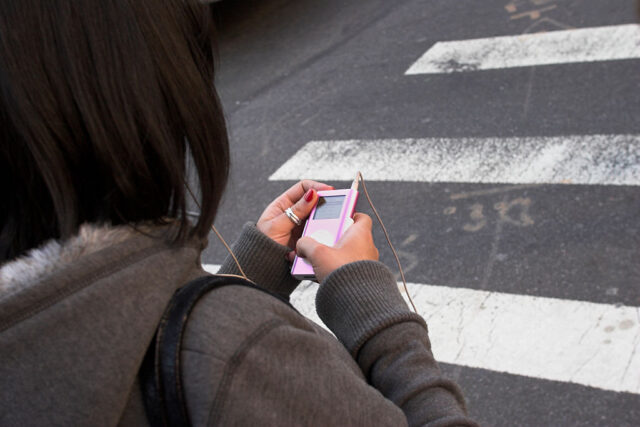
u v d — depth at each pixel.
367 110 5.07
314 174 4.42
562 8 5.88
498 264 3.28
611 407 2.47
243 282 0.77
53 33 0.66
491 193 3.78
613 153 3.86
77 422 0.64
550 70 4.93
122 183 0.70
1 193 0.72
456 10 6.50
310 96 5.54
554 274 3.14
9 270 0.70
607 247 3.22
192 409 0.67
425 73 5.39
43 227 0.73
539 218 3.51
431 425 0.90
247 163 4.75
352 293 1.01
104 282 0.68
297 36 6.90
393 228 3.71
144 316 0.68
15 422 0.64
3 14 0.65
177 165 0.73
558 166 3.87
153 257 0.72
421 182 4.04
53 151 0.68
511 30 5.74
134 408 0.69
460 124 4.57
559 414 2.50
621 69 4.71
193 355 0.67
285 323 0.73
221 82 6.20
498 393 2.62
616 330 2.76
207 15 0.78
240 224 4.12
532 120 4.39
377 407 0.77
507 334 2.86
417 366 0.97
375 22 6.77
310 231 1.35
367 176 4.24
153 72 0.71
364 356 0.99
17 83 0.65
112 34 0.68
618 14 5.50
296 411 0.70
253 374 0.67
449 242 3.51
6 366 0.64
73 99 0.67
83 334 0.65
